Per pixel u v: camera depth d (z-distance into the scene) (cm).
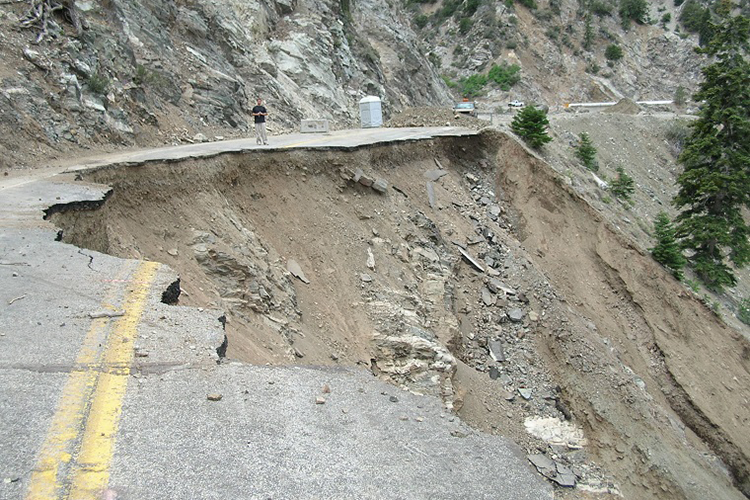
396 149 1834
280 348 927
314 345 1047
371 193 1587
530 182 2053
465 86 7012
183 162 1161
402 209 1638
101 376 424
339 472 358
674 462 1284
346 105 3156
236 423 392
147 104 1695
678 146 4384
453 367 1166
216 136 1908
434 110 2638
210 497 320
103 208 909
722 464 1519
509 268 1716
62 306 532
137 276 634
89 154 1282
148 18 2039
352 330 1194
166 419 385
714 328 1808
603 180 3130
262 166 1372
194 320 546
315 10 3381
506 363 1440
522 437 1245
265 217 1298
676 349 1720
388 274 1392
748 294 2875
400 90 4266
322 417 420
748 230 2459
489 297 1588
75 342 468
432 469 377
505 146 2162
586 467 1252
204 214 1127
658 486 1252
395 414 442
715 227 2405
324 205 1440
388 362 1158
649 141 4319
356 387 479
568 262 1880
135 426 373
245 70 2550
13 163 1102
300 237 1318
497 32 7556
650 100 7619
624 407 1380
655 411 1394
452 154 2097
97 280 607
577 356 1476
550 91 7250
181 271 963
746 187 2397
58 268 625
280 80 2777
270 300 1047
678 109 6969
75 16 1551
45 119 1266
